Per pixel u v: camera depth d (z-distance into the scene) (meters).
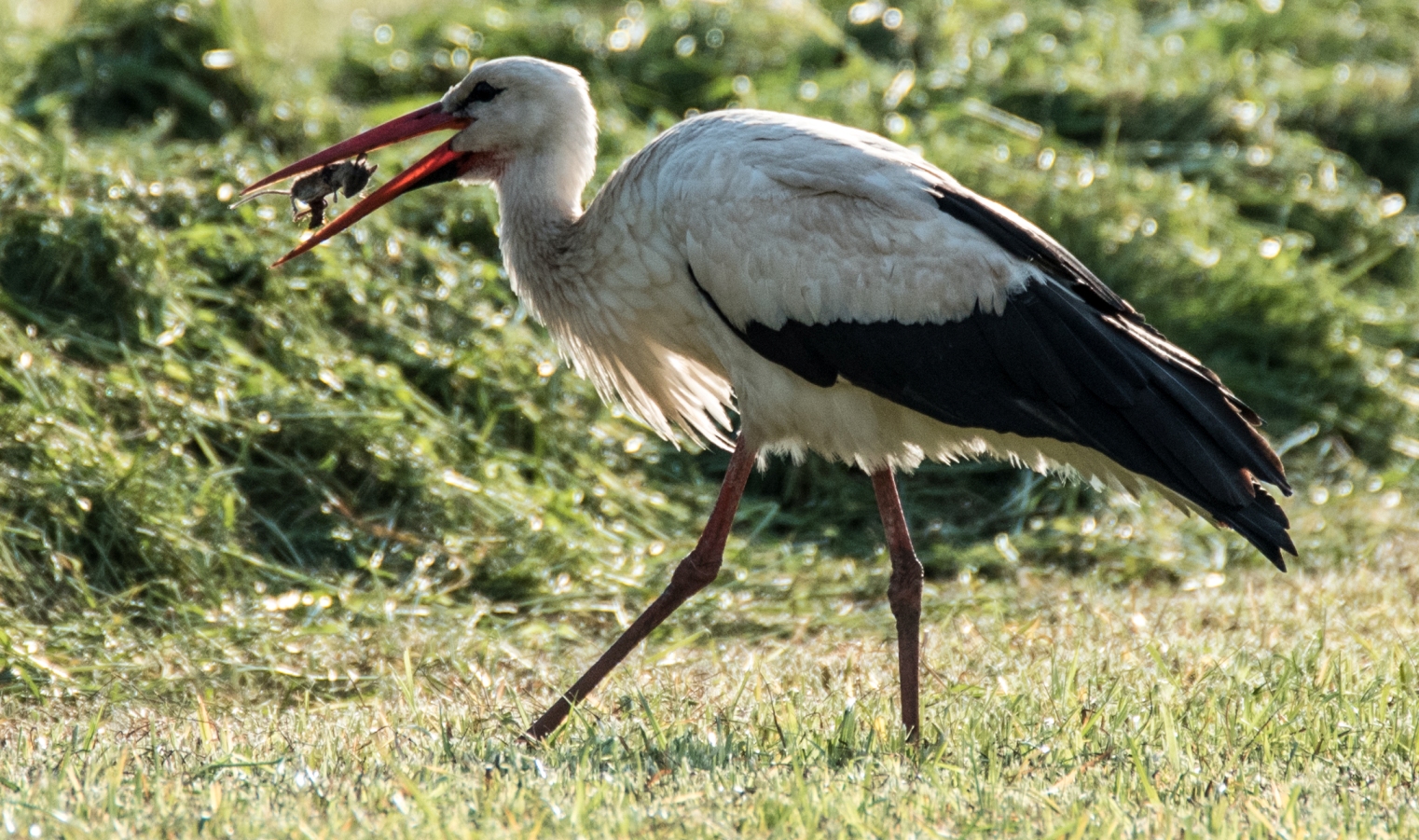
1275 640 9.06
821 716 7.59
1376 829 5.72
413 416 11.77
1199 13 20.50
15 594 9.43
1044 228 14.31
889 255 7.73
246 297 12.13
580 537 11.28
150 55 15.26
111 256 11.77
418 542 10.84
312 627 9.62
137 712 8.34
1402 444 13.73
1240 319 14.23
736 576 11.02
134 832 5.64
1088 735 7.13
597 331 8.73
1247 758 6.81
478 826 5.70
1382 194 17.95
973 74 17.78
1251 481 7.44
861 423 8.12
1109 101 17.50
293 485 10.95
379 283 12.69
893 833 5.65
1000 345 7.66
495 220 13.88
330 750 6.89
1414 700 7.46
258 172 13.41
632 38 17.72
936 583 11.30
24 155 12.79
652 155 8.23
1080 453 7.99
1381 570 10.91
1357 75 19.22
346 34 18.42
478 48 17.67
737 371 8.20
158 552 9.98
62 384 10.79
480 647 9.56
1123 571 11.42
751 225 7.82
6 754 6.76
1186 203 15.12
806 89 16.70
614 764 6.61
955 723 7.50
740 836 5.62
